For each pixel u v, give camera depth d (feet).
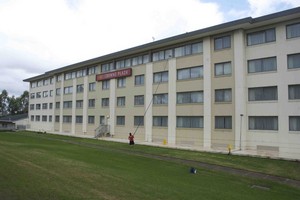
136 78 149.79
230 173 61.36
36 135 172.14
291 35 95.81
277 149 96.02
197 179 51.72
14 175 40.16
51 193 32.32
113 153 87.35
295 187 51.44
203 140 115.24
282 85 96.32
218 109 111.14
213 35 114.93
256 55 103.55
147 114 140.56
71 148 96.12
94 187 36.78
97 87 178.29
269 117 99.19
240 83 104.88
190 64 122.62
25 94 432.25
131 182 41.91
